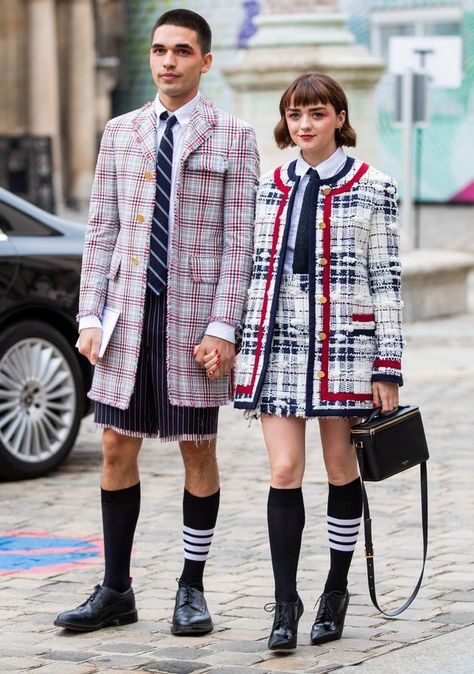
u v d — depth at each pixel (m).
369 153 24.25
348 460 7.77
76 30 49.53
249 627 8.05
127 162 7.87
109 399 7.89
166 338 7.82
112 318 7.86
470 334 22.36
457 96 50.09
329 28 24.08
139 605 8.55
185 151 7.79
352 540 7.82
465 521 10.68
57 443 12.73
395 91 25.22
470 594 8.68
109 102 53.50
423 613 8.27
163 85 7.79
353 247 7.52
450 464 12.88
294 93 7.53
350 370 7.51
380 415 7.55
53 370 12.66
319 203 7.55
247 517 10.93
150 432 7.94
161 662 7.36
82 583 9.12
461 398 16.69
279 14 24.12
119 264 7.88
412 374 18.64
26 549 10.04
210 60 7.93
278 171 7.74
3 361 12.35
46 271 12.66
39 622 8.22
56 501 11.63
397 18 51.53
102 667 7.29
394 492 11.74
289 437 7.59
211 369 7.77
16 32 47.78
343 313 7.51
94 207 7.98
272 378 7.58
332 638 7.71
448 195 50.59
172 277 7.80
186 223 7.83
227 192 7.85
